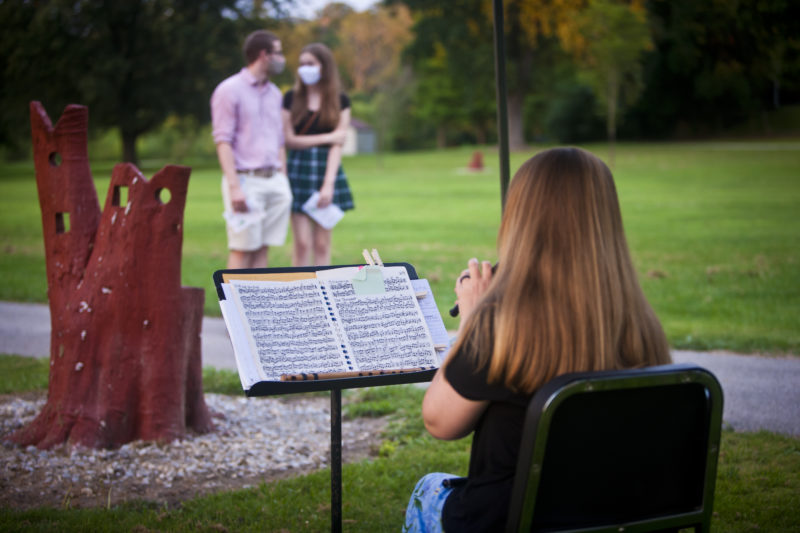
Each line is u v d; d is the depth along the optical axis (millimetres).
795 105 43812
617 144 51938
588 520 1761
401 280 2555
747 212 15930
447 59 48031
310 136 6762
